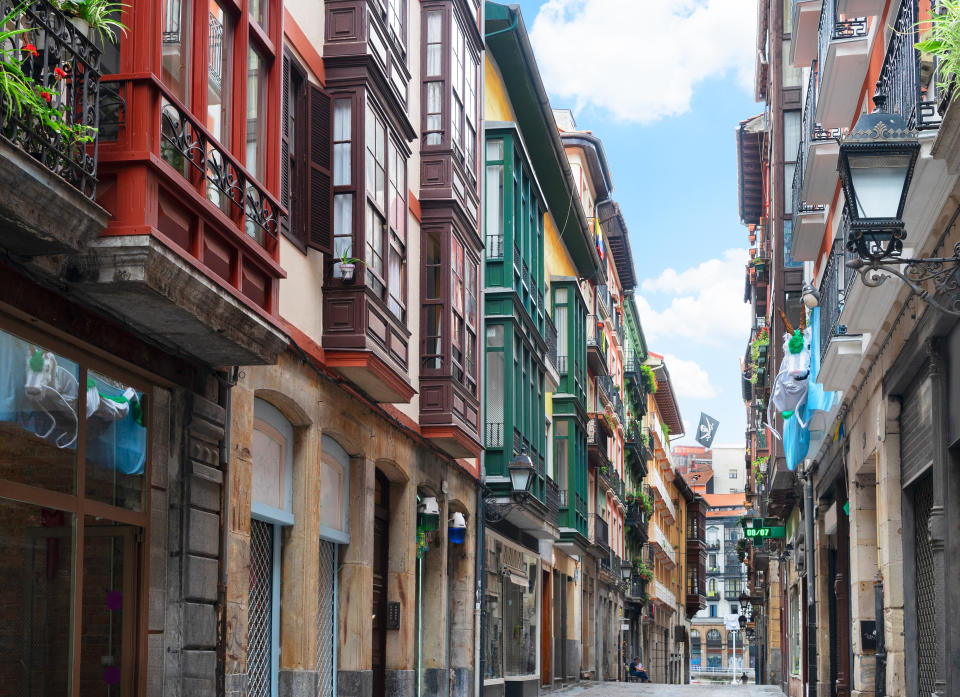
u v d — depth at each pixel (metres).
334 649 13.86
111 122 7.48
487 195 22.34
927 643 12.36
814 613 22.05
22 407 7.45
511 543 24.95
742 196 40.50
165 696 9.14
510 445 21.59
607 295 46.00
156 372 9.05
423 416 16.48
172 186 7.76
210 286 8.15
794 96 26.88
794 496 29.09
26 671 7.41
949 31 7.19
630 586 51.12
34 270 7.14
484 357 21.84
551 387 28.11
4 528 7.24
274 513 11.73
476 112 18.72
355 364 12.55
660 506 65.75
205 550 9.73
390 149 13.95
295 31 12.12
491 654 22.58
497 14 23.28
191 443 9.55
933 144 7.92
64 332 7.77
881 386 13.65
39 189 6.18
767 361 33.16
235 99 9.17
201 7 8.53
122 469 8.72
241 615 10.32
